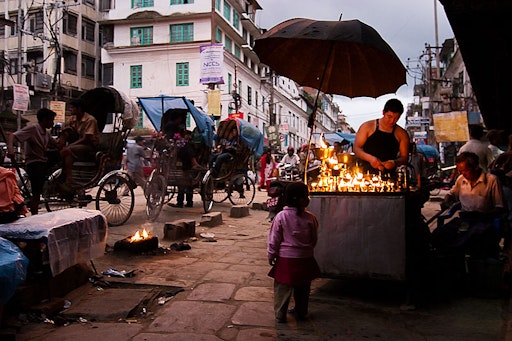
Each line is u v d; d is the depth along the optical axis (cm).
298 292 352
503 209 461
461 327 342
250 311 367
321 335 324
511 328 261
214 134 1146
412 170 545
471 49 430
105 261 514
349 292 431
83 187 717
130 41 3462
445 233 465
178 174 932
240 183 1203
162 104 1102
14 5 3269
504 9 342
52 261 355
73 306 369
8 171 399
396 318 362
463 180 490
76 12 3428
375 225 394
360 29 400
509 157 616
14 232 353
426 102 3050
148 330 325
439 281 435
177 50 3353
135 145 1198
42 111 645
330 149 457
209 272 482
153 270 486
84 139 707
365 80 511
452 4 346
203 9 3294
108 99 846
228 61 3447
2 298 289
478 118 2134
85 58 3519
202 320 346
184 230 666
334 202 408
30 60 3250
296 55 507
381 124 465
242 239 685
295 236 348
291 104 5119
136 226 768
